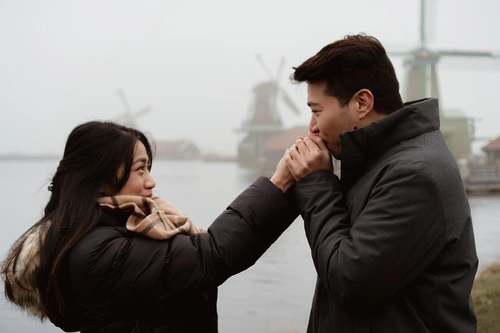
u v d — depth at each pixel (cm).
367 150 149
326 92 156
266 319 654
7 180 5631
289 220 166
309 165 160
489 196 2798
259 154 8088
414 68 4241
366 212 141
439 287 139
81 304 146
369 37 157
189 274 147
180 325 153
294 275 921
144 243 148
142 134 173
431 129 148
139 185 166
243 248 155
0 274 154
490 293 582
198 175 6525
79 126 162
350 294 138
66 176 158
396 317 140
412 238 135
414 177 137
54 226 148
